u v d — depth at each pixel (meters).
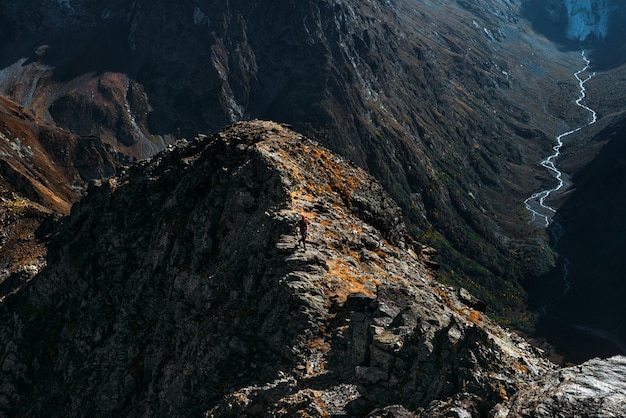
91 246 81.56
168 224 69.56
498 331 41.34
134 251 74.19
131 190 81.88
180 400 46.97
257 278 50.78
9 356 79.56
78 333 72.50
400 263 56.62
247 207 60.38
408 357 34.41
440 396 29.58
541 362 33.06
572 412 22.94
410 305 40.62
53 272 85.44
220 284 54.78
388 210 69.94
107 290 73.25
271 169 61.09
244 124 77.50
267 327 44.78
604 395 23.17
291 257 48.31
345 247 53.25
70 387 67.50
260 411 38.06
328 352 40.72
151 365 59.84
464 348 30.97
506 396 27.53
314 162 67.06
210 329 50.28
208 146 75.69
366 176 72.12
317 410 34.00
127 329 66.38
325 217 56.34
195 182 70.44
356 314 41.59
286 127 75.81
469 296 56.34
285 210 54.62
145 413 54.41
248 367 43.94
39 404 70.62
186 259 64.38
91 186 93.69
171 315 60.91
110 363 65.25
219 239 61.56
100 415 61.28
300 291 44.69
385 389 33.50
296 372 39.75
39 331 80.88
